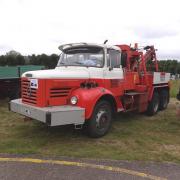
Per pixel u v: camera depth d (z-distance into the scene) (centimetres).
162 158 561
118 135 725
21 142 641
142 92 917
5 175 463
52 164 513
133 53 886
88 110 650
